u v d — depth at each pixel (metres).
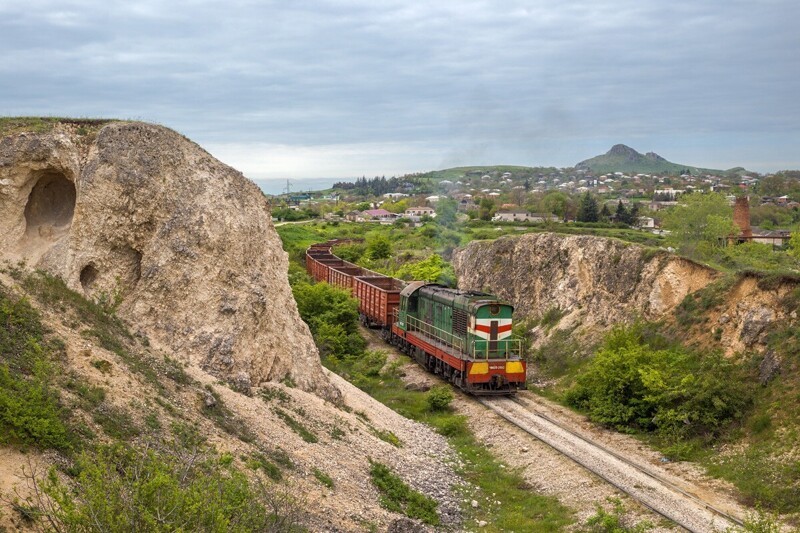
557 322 35.97
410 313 37.00
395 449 20.38
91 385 13.52
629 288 32.12
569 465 20.20
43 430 10.97
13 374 12.26
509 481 20.19
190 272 18.78
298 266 56.94
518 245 43.56
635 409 23.67
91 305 16.86
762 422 20.23
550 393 29.12
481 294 31.30
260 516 10.67
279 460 15.38
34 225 18.64
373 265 62.81
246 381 18.28
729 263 31.23
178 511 8.55
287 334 21.44
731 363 23.48
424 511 16.81
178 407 14.93
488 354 29.03
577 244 37.91
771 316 23.61
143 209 18.80
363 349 37.50
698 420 21.64
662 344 27.56
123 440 12.32
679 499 17.30
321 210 139.25
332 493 15.21
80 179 18.36
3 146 17.72
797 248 34.16
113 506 8.28
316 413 19.38
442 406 27.47
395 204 148.38
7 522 8.99
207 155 21.11
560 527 16.69
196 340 18.27
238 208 20.67
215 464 12.81
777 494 17.03
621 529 15.36
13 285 15.68
